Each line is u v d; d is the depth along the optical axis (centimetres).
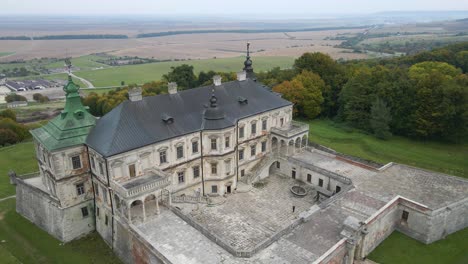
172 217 5334
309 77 11581
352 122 10688
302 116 11881
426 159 8250
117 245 5328
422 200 5728
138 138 5491
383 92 9944
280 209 6200
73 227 5684
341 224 5138
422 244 5444
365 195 5931
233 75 14512
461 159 8244
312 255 4497
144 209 5175
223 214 6012
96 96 13900
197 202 6088
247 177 7006
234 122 6556
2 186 7312
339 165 7144
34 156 8825
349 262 4781
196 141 6209
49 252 5409
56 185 5422
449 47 16112
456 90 8669
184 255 4512
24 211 6316
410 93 9550
